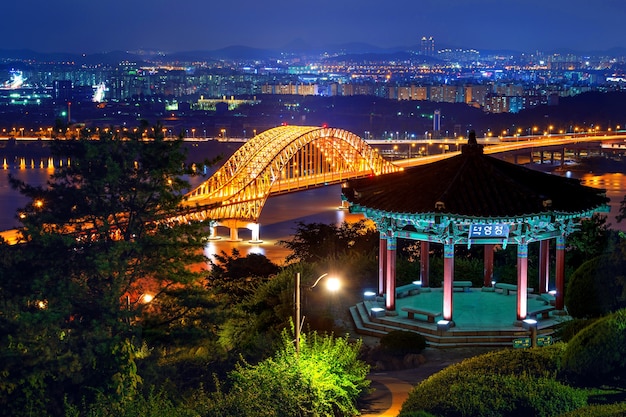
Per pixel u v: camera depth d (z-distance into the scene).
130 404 27.16
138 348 34.88
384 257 38.50
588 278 32.81
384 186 36.88
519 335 33.56
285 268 52.94
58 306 35.53
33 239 39.09
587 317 32.84
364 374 27.89
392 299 36.16
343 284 42.62
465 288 40.50
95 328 33.56
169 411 26.05
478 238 34.09
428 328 34.22
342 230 68.38
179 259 39.59
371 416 26.50
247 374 27.47
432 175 35.53
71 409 28.22
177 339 36.59
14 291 37.44
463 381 24.33
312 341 30.42
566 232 35.66
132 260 39.94
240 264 61.38
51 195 40.50
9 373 32.75
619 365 24.61
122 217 41.78
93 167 40.47
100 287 37.91
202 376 33.25
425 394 24.22
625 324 24.66
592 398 23.66
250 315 40.12
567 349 25.25
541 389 23.28
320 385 25.97
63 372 32.81
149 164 40.78
